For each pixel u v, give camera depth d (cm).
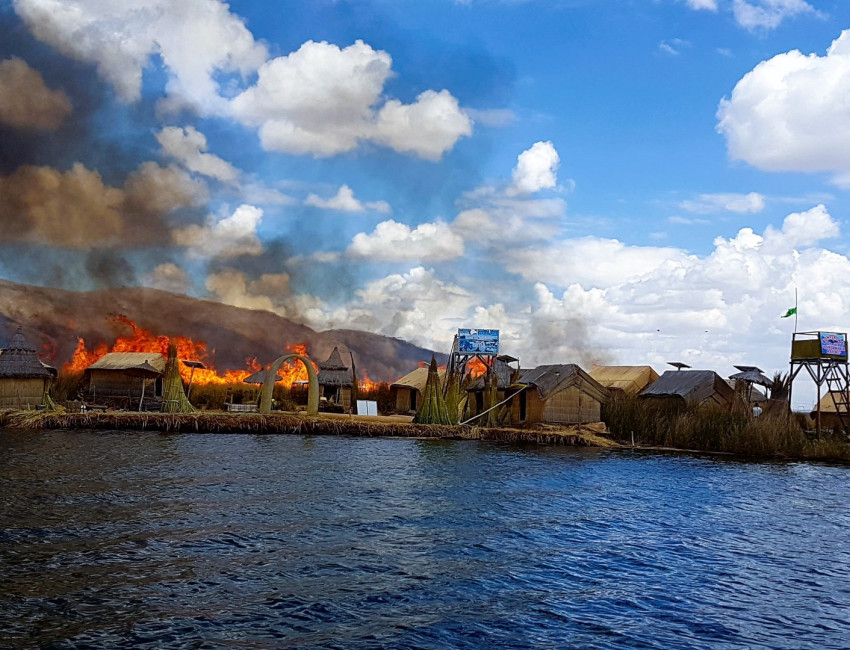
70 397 6109
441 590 1812
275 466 3572
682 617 1711
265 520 2397
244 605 1633
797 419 6391
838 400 6606
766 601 1853
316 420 5369
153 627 1484
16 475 2922
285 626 1533
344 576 1872
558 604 1759
